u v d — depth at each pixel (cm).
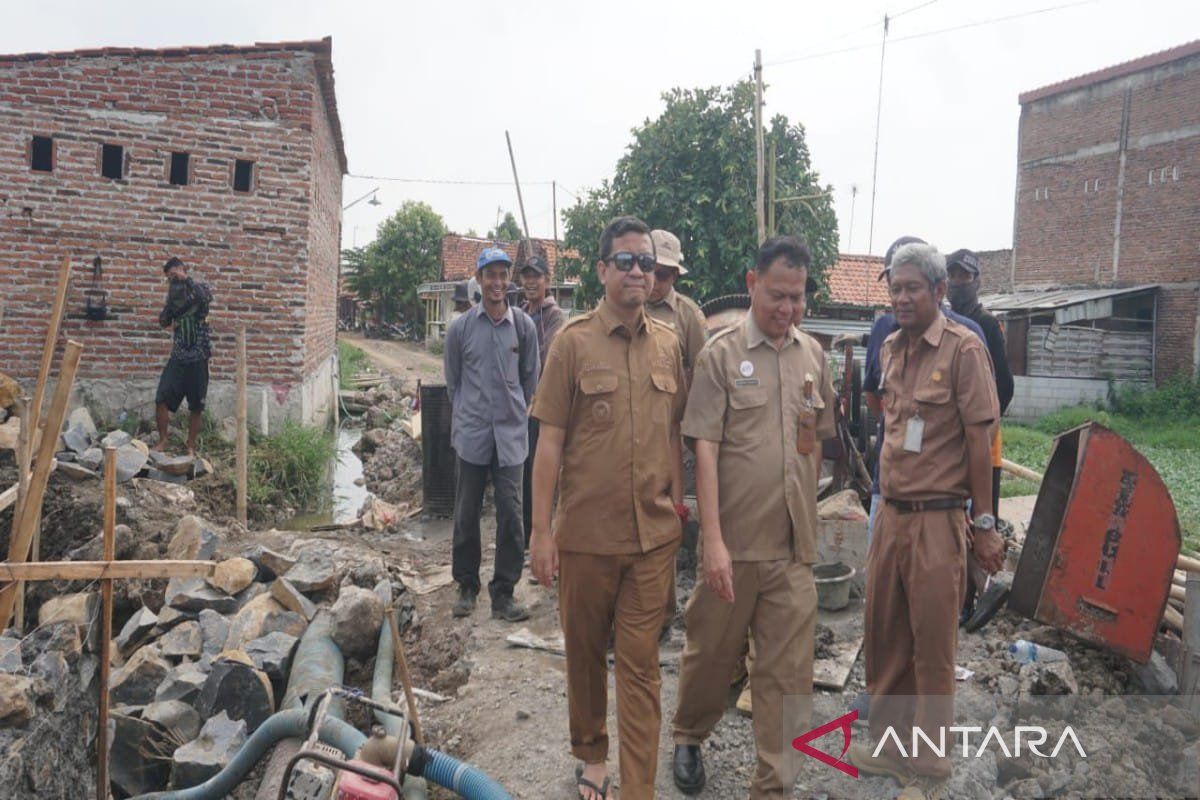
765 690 307
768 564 307
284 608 560
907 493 319
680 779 333
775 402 312
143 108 1075
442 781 314
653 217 1325
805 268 310
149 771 430
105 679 394
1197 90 2055
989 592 466
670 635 472
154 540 725
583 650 315
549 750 370
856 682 418
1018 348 2097
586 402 303
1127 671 430
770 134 1299
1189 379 2044
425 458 841
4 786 324
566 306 2514
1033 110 2480
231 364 1123
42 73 1035
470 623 524
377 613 516
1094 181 2308
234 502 909
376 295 4759
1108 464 413
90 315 1062
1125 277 2223
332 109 1415
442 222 4700
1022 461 1274
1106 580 417
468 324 537
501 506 525
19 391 899
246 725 432
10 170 1035
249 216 1121
